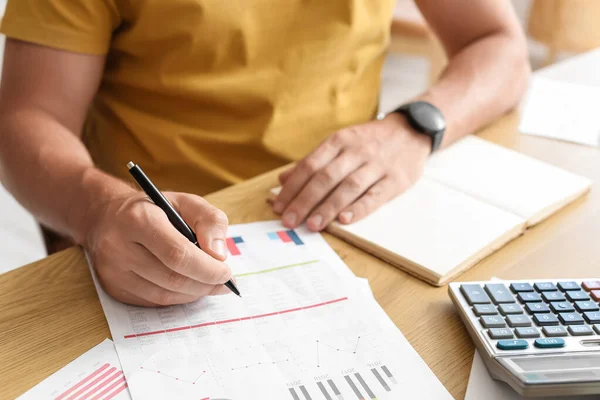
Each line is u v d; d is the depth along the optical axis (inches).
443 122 30.2
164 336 18.7
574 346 18.2
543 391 16.4
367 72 38.9
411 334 19.6
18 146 27.2
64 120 30.7
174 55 32.8
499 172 29.1
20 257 68.1
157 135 34.3
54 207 23.7
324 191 25.7
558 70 43.3
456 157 30.4
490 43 37.6
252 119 35.1
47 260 22.0
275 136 35.2
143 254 19.4
